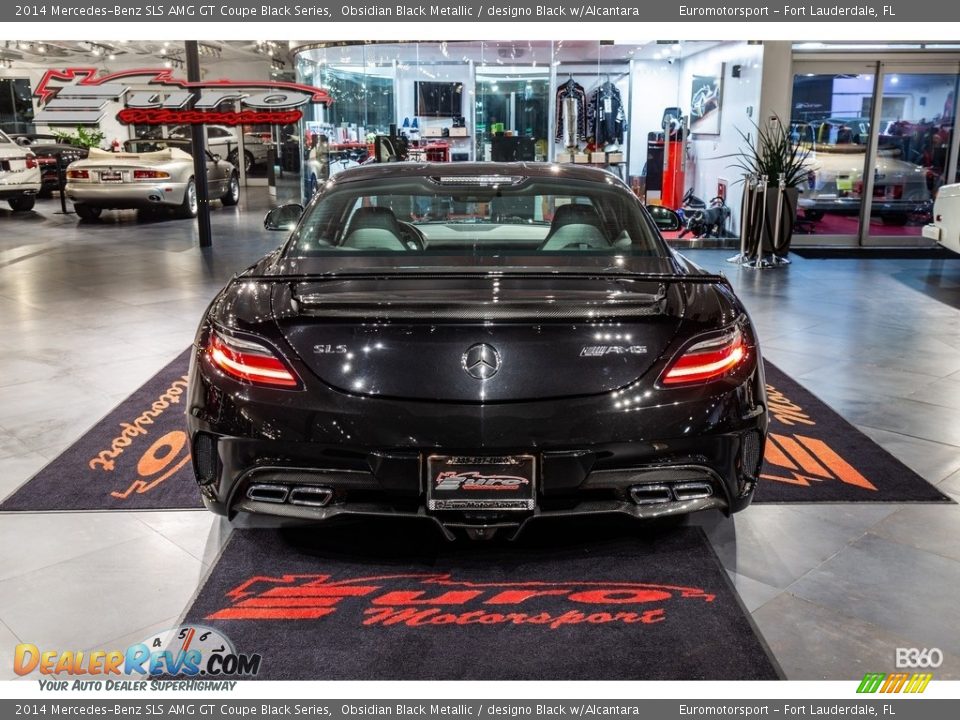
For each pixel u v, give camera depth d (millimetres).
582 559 2408
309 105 9953
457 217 2842
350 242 2754
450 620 2117
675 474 2148
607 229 2752
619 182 3084
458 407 2041
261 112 9008
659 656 1971
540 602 2195
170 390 4027
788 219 7930
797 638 2041
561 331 2072
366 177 3041
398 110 9477
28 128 17672
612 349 2082
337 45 9531
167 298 6316
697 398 2111
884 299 6328
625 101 9039
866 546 2498
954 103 8891
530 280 2311
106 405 3814
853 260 8250
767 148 8117
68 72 9102
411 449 2057
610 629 2076
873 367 4500
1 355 4680
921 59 8695
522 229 2850
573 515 2152
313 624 2102
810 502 2795
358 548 2480
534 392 2053
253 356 2117
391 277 2182
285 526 2619
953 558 2434
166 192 11445
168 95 8836
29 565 2389
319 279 2168
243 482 2166
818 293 6555
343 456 2078
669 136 9039
